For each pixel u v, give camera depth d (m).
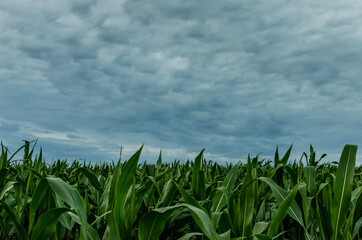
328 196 1.79
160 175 2.24
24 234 1.49
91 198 2.43
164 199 2.12
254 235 1.50
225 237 1.51
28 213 2.05
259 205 2.17
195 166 2.26
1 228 1.82
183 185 2.89
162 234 1.93
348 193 1.51
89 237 1.50
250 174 1.81
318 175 3.02
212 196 2.22
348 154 1.56
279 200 1.70
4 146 2.79
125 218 1.51
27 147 3.12
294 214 1.68
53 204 1.83
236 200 2.46
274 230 1.50
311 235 1.81
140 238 1.35
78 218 1.48
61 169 3.71
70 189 1.40
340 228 1.53
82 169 2.36
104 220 1.84
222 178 3.64
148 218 1.33
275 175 2.40
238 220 1.73
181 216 1.97
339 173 1.55
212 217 1.64
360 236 2.00
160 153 3.06
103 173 3.71
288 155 2.55
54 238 1.72
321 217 1.65
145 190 1.74
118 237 1.35
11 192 2.35
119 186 1.34
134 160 1.32
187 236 1.59
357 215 1.69
